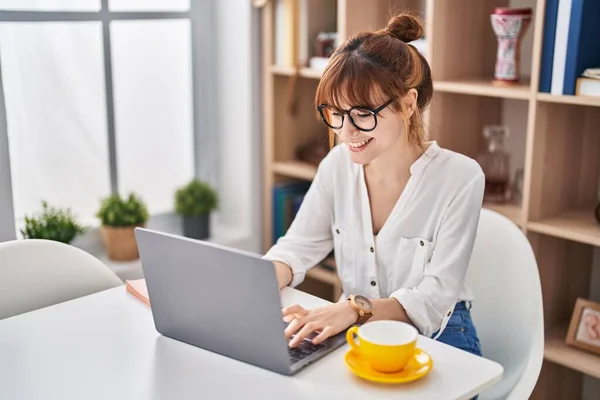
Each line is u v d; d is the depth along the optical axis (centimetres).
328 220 190
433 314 163
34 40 247
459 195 173
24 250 180
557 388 244
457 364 139
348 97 157
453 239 171
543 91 211
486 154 240
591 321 223
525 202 221
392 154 175
